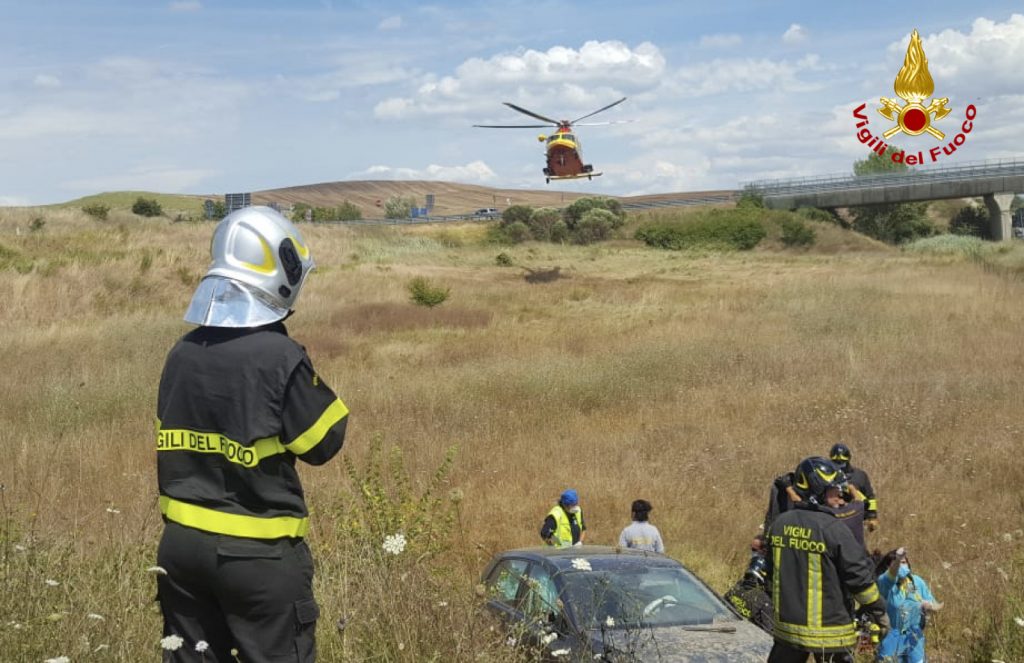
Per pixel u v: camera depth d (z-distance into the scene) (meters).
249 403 2.77
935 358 25.14
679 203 107.56
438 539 7.45
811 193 101.81
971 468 14.02
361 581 4.77
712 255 79.50
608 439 16.56
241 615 2.78
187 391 2.83
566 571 6.38
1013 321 32.44
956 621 7.85
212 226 74.06
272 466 2.81
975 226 112.62
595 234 93.12
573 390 21.31
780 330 31.97
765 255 80.44
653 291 51.31
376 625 4.25
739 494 13.17
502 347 30.94
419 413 19.22
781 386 21.78
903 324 31.89
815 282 49.25
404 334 36.19
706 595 6.42
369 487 7.89
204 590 2.83
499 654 4.25
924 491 12.84
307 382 2.83
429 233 94.25
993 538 10.62
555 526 9.51
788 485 8.32
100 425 17.94
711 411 19.05
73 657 3.56
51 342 30.53
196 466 2.82
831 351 26.47
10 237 55.88
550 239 93.88
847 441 16.00
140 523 7.72
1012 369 23.05
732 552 10.77
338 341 33.25
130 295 45.44
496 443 16.38
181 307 43.53
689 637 5.82
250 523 2.77
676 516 12.04
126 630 3.97
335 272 57.19
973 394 19.69
